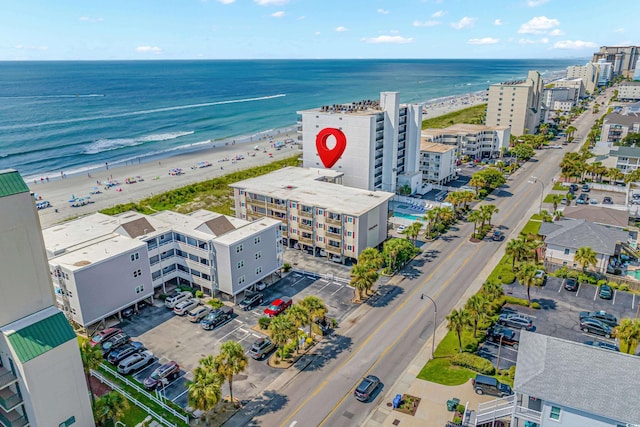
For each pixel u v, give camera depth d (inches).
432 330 2544.3
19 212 1617.9
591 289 2982.3
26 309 1686.8
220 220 2992.1
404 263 3376.0
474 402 1966.0
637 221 4128.9
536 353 1732.3
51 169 6560.0
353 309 2773.1
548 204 4650.6
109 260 2551.7
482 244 3710.6
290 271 3287.4
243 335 2517.2
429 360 2281.0
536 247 3410.4
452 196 4315.9
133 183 5792.3
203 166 6633.9
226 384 2121.1
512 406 1690.5
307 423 1877.5
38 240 1691.7
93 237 2940.5
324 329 2513.5
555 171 5910.4
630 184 4923.7
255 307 2810.0
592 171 5295.3
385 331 2539.4
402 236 3858.3
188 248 2942.9
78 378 1736.0
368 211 3309.5
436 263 3385.8
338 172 4431.6
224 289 2861.7
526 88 7568.9
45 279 1732.3
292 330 2187.5
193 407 1744.6
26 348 1578.5
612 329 2459.4
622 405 1471.5
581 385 1557.6
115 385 2107.5
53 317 1700.3
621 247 3462.1
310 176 4232.3
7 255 1606.8
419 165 5305.1
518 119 7751.0
